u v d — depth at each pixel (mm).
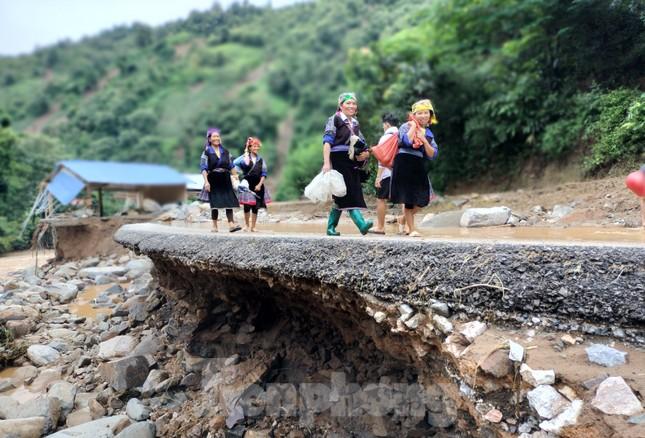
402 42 18906
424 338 3410
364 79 22219
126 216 14102
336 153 5004
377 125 13242
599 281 2846
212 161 6664
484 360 2916
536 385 2711
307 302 4766
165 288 7605
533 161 13805
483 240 3547
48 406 5793
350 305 3988
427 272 3375
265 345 5551
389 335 3918
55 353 7727
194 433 5070
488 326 3105
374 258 3686
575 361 2727
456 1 16406
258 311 5645
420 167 5059
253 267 4383
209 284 5973
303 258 4047
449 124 16094
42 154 23938
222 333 6113
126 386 6227
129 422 5539
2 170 20484
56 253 13492
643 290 2727
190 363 6152
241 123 42938
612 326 2777
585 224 6816
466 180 15844
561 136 12141
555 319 2924
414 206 5113
